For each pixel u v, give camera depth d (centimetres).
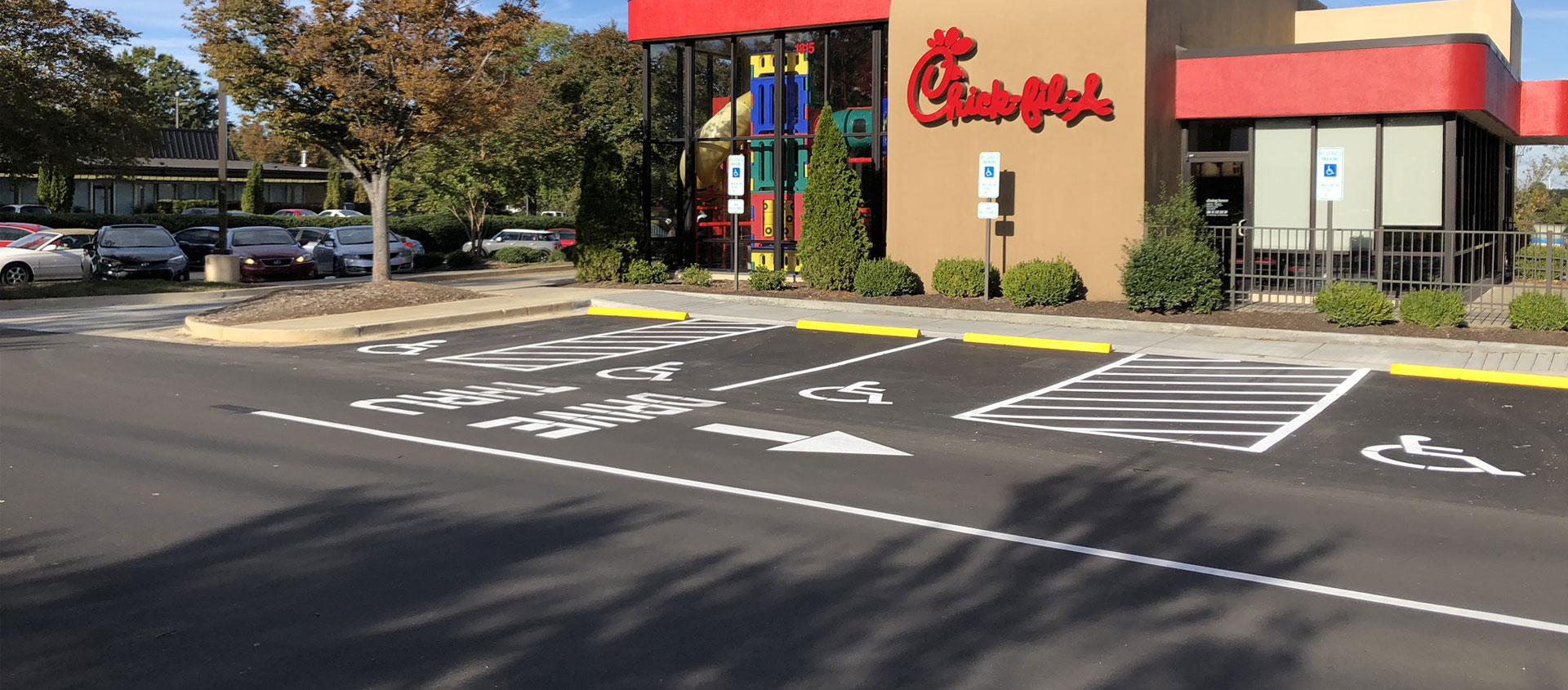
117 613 587
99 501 802
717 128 2673
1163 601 614
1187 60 2133
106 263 2738
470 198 3734
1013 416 1138
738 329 1828
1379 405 1203
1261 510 800
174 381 1330
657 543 710
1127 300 1923
